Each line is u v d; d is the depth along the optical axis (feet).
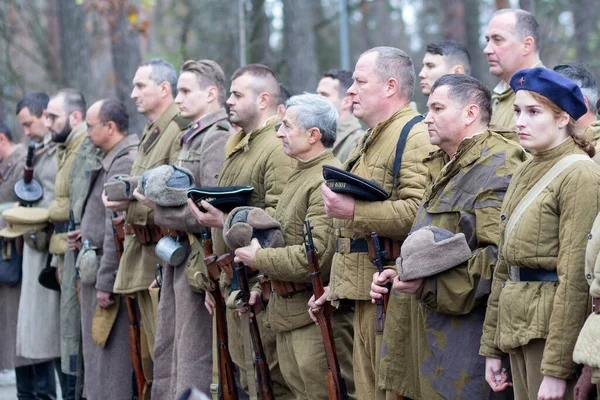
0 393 26.81
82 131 23.34
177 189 17.88
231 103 17.81
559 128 11.78
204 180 18.35
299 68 35.73
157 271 19.43
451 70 19.94
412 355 13.60
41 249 24.06
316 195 15.92
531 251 11.64
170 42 64.13
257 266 15.99
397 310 13.66
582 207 11.31
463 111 13.33
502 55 18.15
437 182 13.35
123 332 21.04
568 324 11.16
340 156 20.88
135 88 20.52
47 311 23.98
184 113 19.19
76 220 22.35
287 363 16.57
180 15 55.83
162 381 19.03
